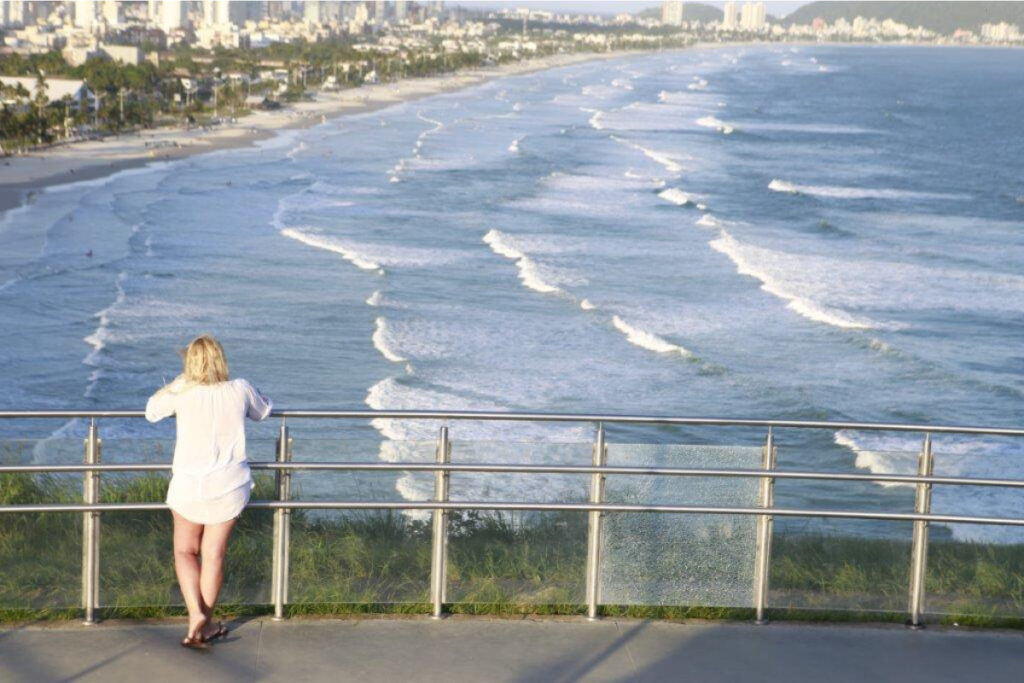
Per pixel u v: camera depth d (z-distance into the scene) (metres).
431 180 81.44
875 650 6.09
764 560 6.57
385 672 5.64
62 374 34.91
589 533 6.57
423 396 32.78
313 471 6.39
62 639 5.92
